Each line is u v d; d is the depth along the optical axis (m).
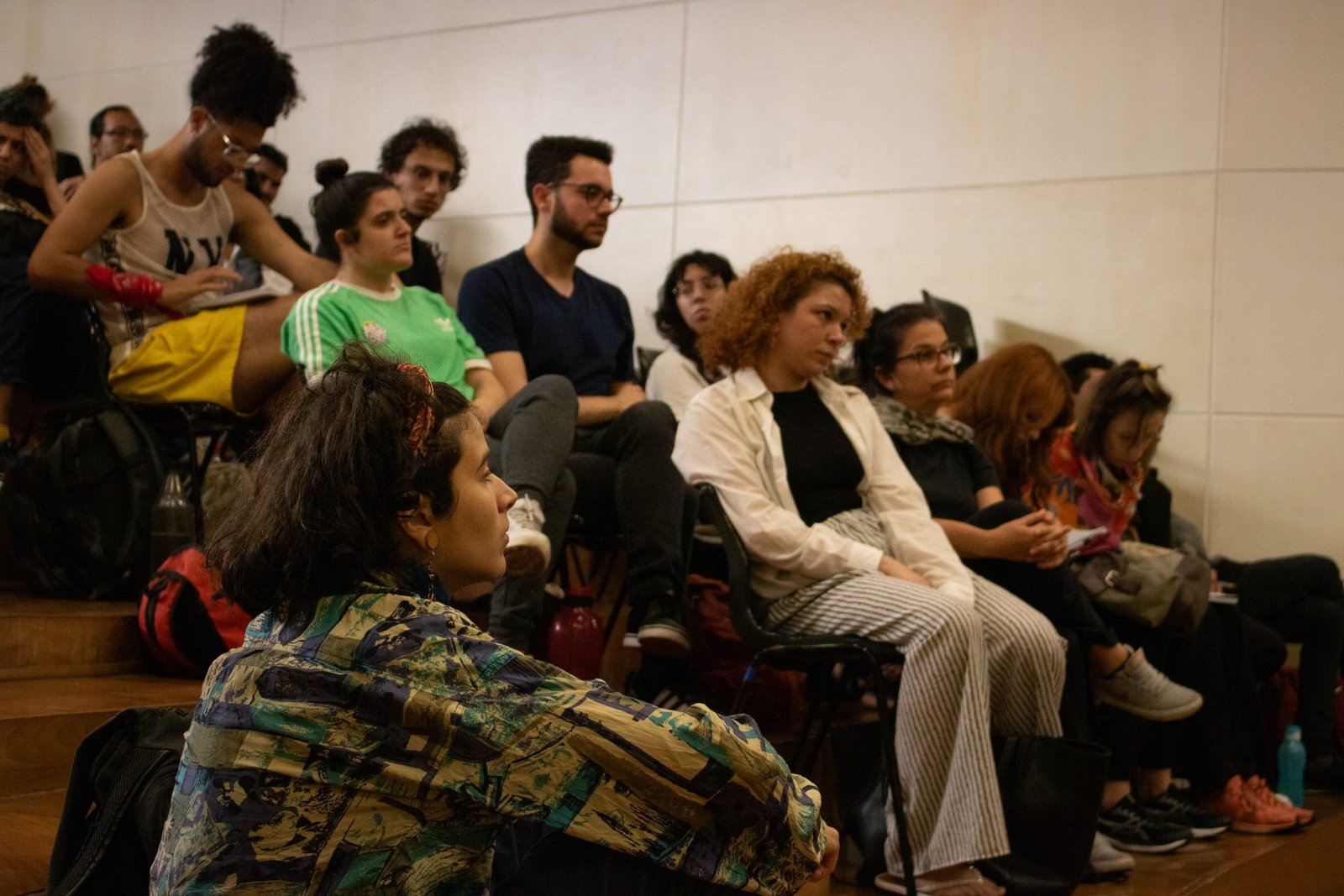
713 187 5.22
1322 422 4.70
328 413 1.01
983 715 2.21
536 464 2.35
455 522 1.07
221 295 3.05
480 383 2.85
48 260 2.75
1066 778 2.28
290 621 1.01
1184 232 4.79
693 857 1.04
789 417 2.71
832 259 2.74
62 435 2.62
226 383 2.70
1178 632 3.08
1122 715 3.00
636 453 2.59
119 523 2.62
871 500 2.71
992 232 4.94
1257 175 4.75
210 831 0.96
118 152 4.65
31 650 2.26
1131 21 4.86
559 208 3.27
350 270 2.74
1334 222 4.71
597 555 3.07
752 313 2.70
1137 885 2.56
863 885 2.33
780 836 1.07
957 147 4.99
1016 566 2.78
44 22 6.10
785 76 5.17
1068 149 4.89
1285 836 3.28
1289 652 4.57
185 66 5.88
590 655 2.55
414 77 5.62
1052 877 2.27
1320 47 4.72
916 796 2.23
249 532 1.01
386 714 0.96
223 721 0.98
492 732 0.97
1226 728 3.35
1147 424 3.40
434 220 5.54
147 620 2.31
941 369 3.05
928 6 5.03
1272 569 4.17
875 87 5.08
